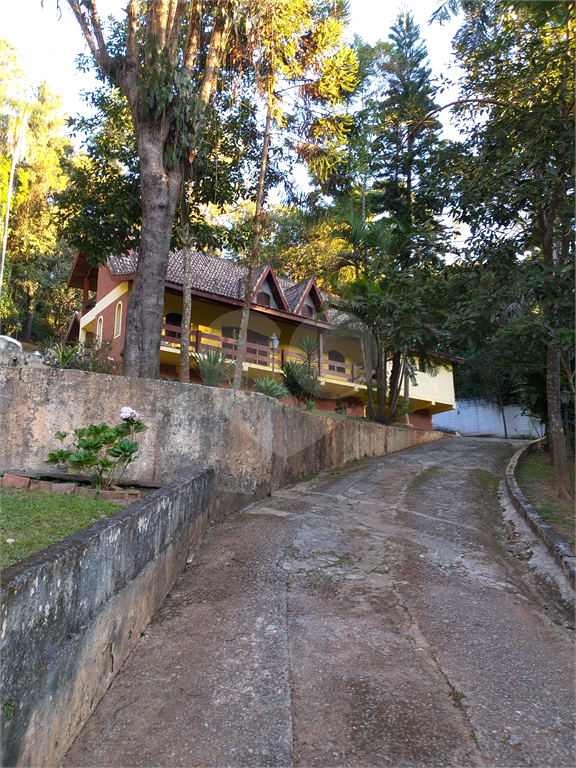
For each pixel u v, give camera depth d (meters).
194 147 8.52
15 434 5.50
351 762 2.10
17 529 3.72
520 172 7.32
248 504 6.69
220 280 14.70
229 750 2.19
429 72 16.98
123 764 2.10
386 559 4.76
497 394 25.30
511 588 4.19
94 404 5.82
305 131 10.91
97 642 2.54
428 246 8.02
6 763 1.66
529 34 7.76
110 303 17.73
